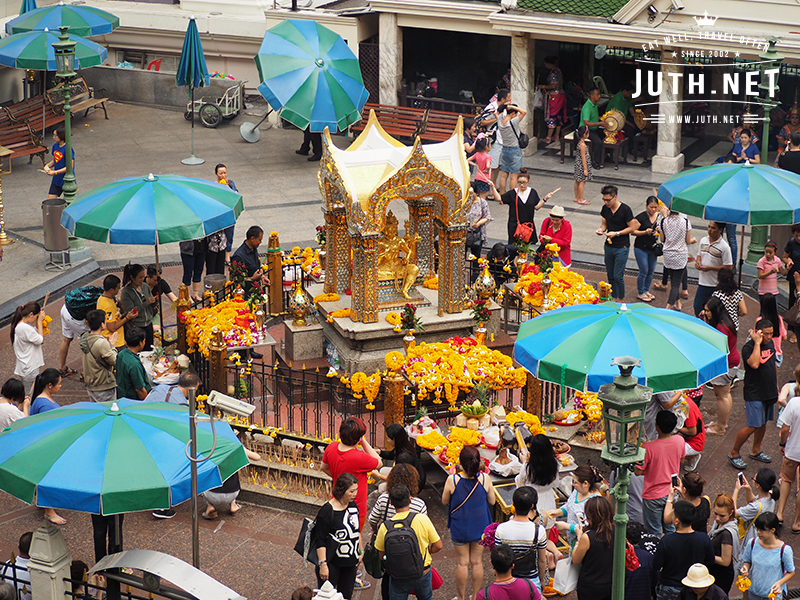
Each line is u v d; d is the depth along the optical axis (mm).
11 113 29500
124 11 34594
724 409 15320
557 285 17641
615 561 9812
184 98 34344
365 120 31031
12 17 33438
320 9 32688
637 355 11281
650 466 12109
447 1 29438
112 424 10336
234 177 27969
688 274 21375
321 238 18703
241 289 17016
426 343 15258
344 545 10789
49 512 13289
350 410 15656
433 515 13461
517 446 13016
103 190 15531
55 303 19922
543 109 31250
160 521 13352
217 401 10641
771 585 10852
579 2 27875
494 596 10156
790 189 16094
